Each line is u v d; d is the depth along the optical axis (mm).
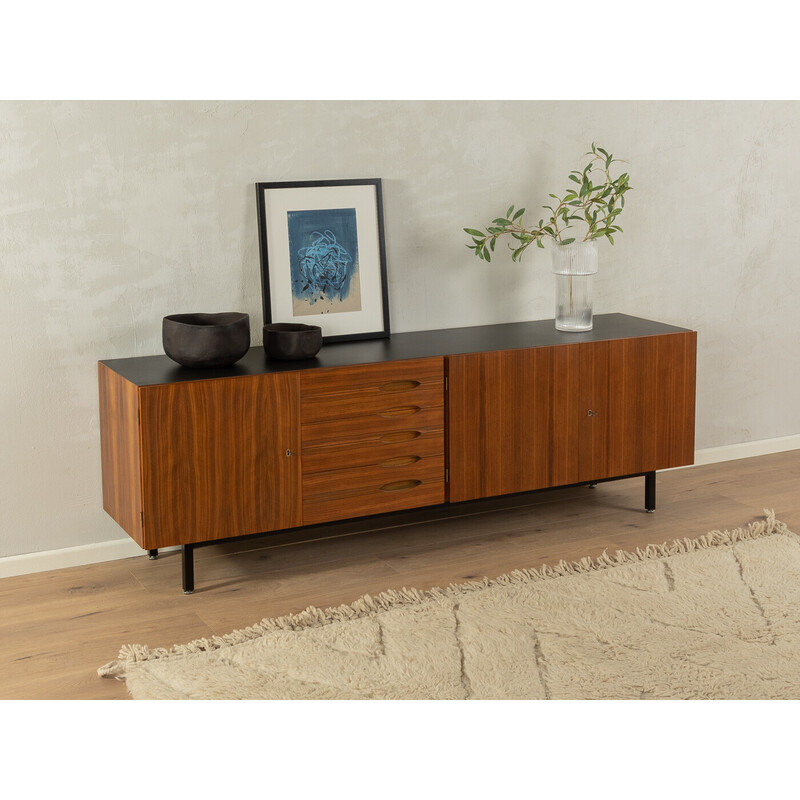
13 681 2688
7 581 3305
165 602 3158
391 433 3385
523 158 3943
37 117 3146
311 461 3273
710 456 4562
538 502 4039
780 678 2652
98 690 2645
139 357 3408
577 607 3074
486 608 3066
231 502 3168
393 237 3770
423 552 3541
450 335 3777
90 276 3297
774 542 3568
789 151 4488
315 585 3277
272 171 3520
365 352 3471
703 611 3045
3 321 3203
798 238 4594
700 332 4453
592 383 3670
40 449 3326
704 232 4367
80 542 3439
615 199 3785
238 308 3551
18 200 3158
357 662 2766
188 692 2615
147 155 3318
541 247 3936
